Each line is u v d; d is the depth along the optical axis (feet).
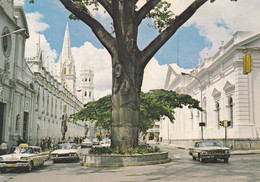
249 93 107.55
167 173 38.32
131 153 50.85
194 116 168.66
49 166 56.29
